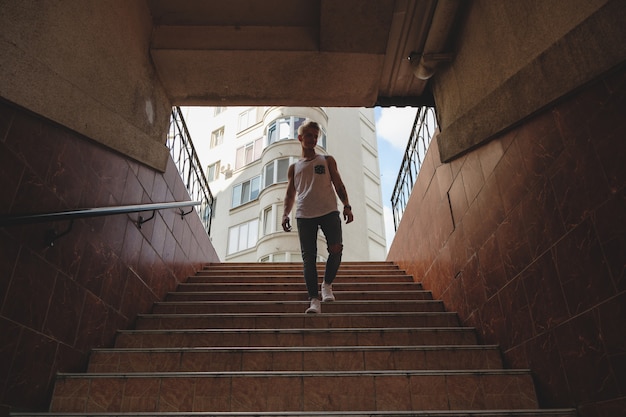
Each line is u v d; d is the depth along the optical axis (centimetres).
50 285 216
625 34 158
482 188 299
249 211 1811
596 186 175
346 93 425
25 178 195
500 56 275
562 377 198
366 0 333
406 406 217
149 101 366
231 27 380
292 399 216
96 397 213
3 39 181
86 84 257
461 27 352
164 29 377
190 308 375
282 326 333
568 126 196
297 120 1736
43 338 208
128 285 321
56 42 224
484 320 292
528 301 231
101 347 271
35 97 200
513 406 216
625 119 159
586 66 181
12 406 183
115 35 301
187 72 388
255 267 629
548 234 211
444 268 395
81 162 249
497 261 272
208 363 253
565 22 200
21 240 194
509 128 254
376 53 376
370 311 382
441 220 407
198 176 625
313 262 338
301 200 349
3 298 180
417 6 355
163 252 417
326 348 259
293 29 382
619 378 160
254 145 1973
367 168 2244
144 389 216
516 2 250
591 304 177
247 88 412
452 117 367
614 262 163
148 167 359
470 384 221
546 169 214
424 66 391
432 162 444
